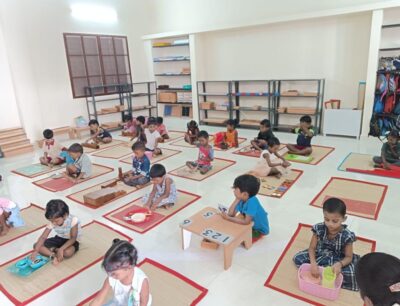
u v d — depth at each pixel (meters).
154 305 1.73
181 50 7.18
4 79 5.66
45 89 5.84
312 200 2.94
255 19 5.92
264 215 2.32
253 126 6.44
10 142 5.34
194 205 2.98
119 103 7.07
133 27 7.19
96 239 2.46
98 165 4.39
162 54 7.47
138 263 2.11
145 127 5.38
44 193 3.49
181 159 4.50
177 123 7.14
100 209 2.99
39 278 2.03
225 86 6.73
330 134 5.38
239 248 2.24
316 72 5.59
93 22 6.42
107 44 6.72
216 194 3.21
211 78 6.89
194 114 7.03
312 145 4.81
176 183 3.56
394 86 4.72
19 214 2.74
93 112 6.62
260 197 3.05
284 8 5.57
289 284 1.85
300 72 5.75
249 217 2.15
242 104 6.62
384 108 4.93
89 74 6.48
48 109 5.92
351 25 5.08
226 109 6.58
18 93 5.48
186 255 2.20
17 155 5.23
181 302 1.75
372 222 2.51
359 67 5.18
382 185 3.21
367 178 3.42
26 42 5.39
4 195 3.49
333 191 3.12
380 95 4.90
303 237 2.33
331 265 1.79
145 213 2.79
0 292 1.92
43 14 5.65
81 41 6.26
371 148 4.52
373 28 4.62
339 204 1.71
